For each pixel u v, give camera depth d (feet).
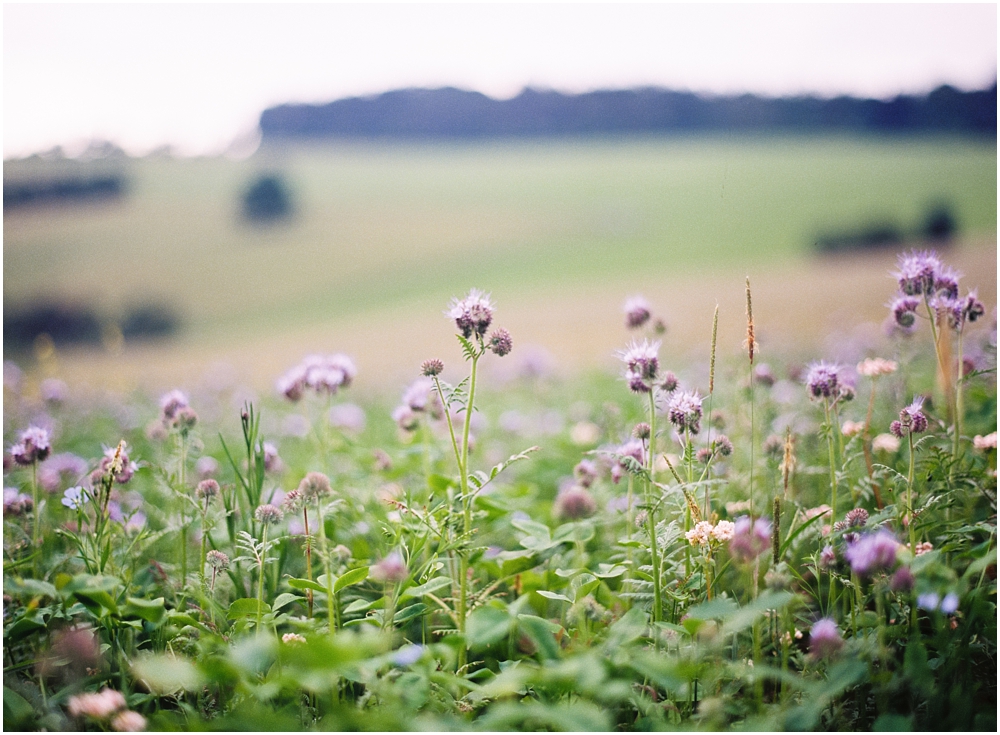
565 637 11.21
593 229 247.91
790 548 12.73
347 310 189.67
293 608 12.80
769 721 8.29
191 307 199.82
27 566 13.28
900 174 239.71
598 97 427.74
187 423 14.97
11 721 9.32
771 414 18.43
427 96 434.71
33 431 13.60
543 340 101.86
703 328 73.77
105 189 299.79
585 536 12.48
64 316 183.21
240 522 13.43
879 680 9.12
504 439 27.58
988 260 104.88
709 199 264.31
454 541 10.91
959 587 9.16
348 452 19.69
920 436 14.21
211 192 310.45
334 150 403.13
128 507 17.02
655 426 11.91
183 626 11.10
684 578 11.50
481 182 327.67
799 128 344.28
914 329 16.63
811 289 127.03
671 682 7.97
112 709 8.94
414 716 8.64
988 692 9.59
